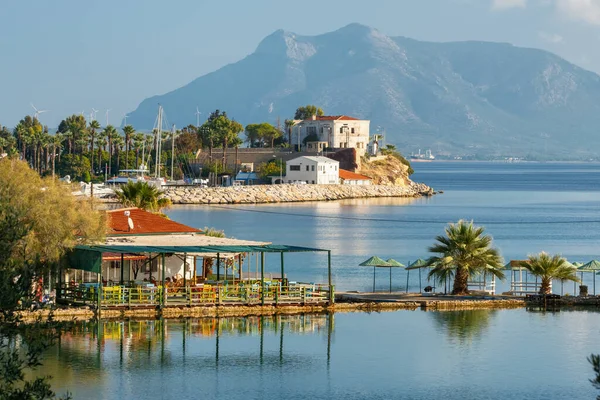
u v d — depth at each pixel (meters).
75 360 87.06
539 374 85.31
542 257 120.38
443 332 102.31
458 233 123.12
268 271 161.38
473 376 84.44
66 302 104.25
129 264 115.38
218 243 114.50
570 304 118.56
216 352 91.75
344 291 132.88
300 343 96.06
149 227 124.50
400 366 87.56
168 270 118.38
